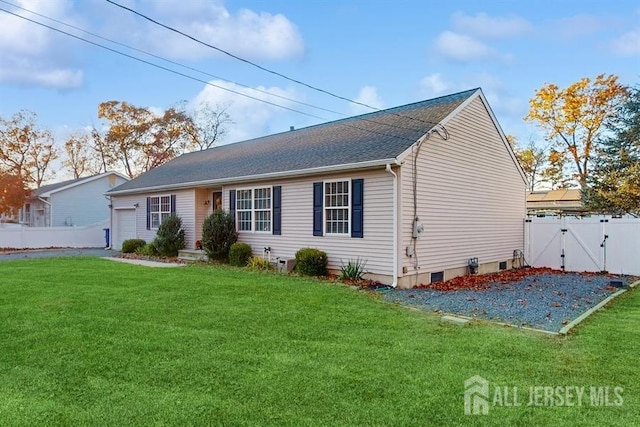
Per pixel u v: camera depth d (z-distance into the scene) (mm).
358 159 10125
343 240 10617
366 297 8008
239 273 10969
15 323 5898
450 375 4051
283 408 3377
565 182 28141
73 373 4121
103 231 23656
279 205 12312
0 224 26141
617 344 5098
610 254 12734
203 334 5398
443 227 10945
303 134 16125
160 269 11742
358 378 3967
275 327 5750
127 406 3412
